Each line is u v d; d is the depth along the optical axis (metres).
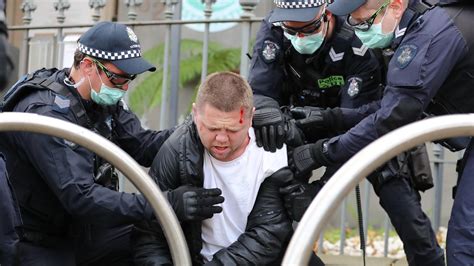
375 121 3.53
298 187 3.58
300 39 3.91
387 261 6.19
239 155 3.54
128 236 4.21
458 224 3.54
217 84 3.37
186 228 3.59
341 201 2.61
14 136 3.83
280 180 3.55
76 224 4.06
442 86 3.64
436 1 3.62
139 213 3.61
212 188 3.51
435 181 6.19
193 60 7.53
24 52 6.20
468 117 2.69
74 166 3.71
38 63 6.18
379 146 2.65
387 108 3.51
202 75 5.70
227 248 3.52
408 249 4.48
